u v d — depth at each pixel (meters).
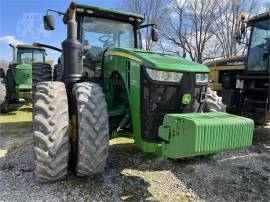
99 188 3.03
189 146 2.38
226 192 3.10
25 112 8.08
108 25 4.34
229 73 6.96
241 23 6.19
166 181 3.30
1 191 2.90
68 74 3.37
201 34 20.28
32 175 3.28
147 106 2.91
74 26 3.42
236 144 2.52
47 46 5.30
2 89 7.44
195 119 2.41
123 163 3.78
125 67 3.23
